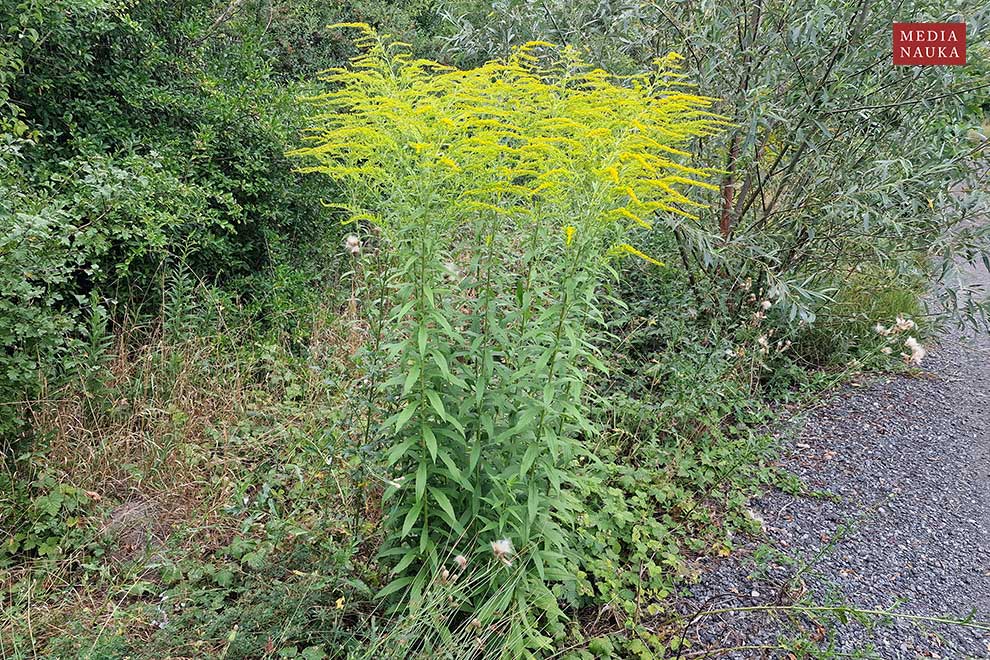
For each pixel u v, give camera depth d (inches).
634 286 189.9
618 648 101.0
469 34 201.5
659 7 166.6
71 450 125.6
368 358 109.0
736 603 111.4
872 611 98.4
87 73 162.6
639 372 166.2
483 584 95.7
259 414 140.9
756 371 176.4
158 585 105.8
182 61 185.8
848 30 161.6
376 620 98.1
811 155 177.3
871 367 195.9
